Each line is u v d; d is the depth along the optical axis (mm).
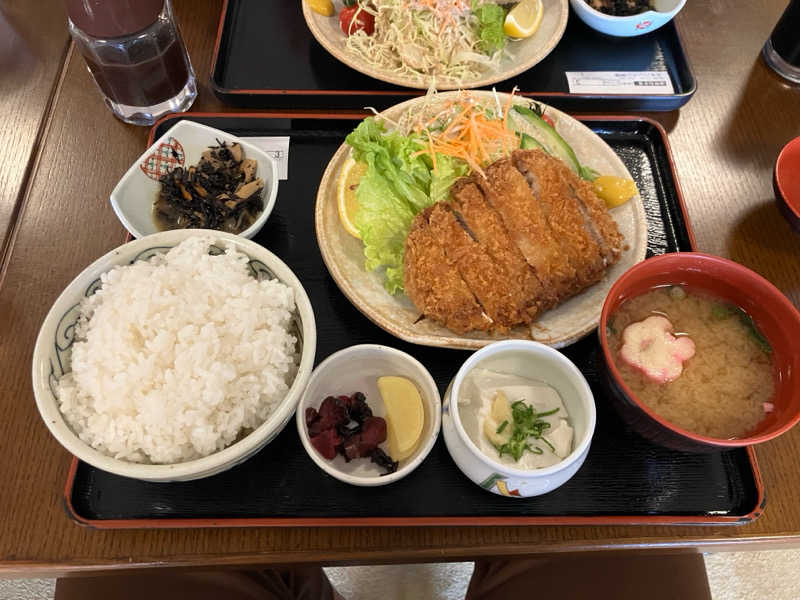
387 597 589
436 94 459
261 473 361
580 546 345
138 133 486
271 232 445
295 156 478
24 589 588
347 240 425
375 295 405
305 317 349
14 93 497
